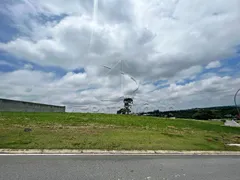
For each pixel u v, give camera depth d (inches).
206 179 163.5
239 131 684.1
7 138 262.4
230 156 260.5
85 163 189.2
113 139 298.8
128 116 807.7
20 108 698.8
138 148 258.2
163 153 249.1
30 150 220.2
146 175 165.3
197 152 266.2
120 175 161.6
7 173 153.7
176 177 164.4
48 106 882.1
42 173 157.2
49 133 317.7
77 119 580.4
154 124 627.5
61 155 212.8
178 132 466.6
